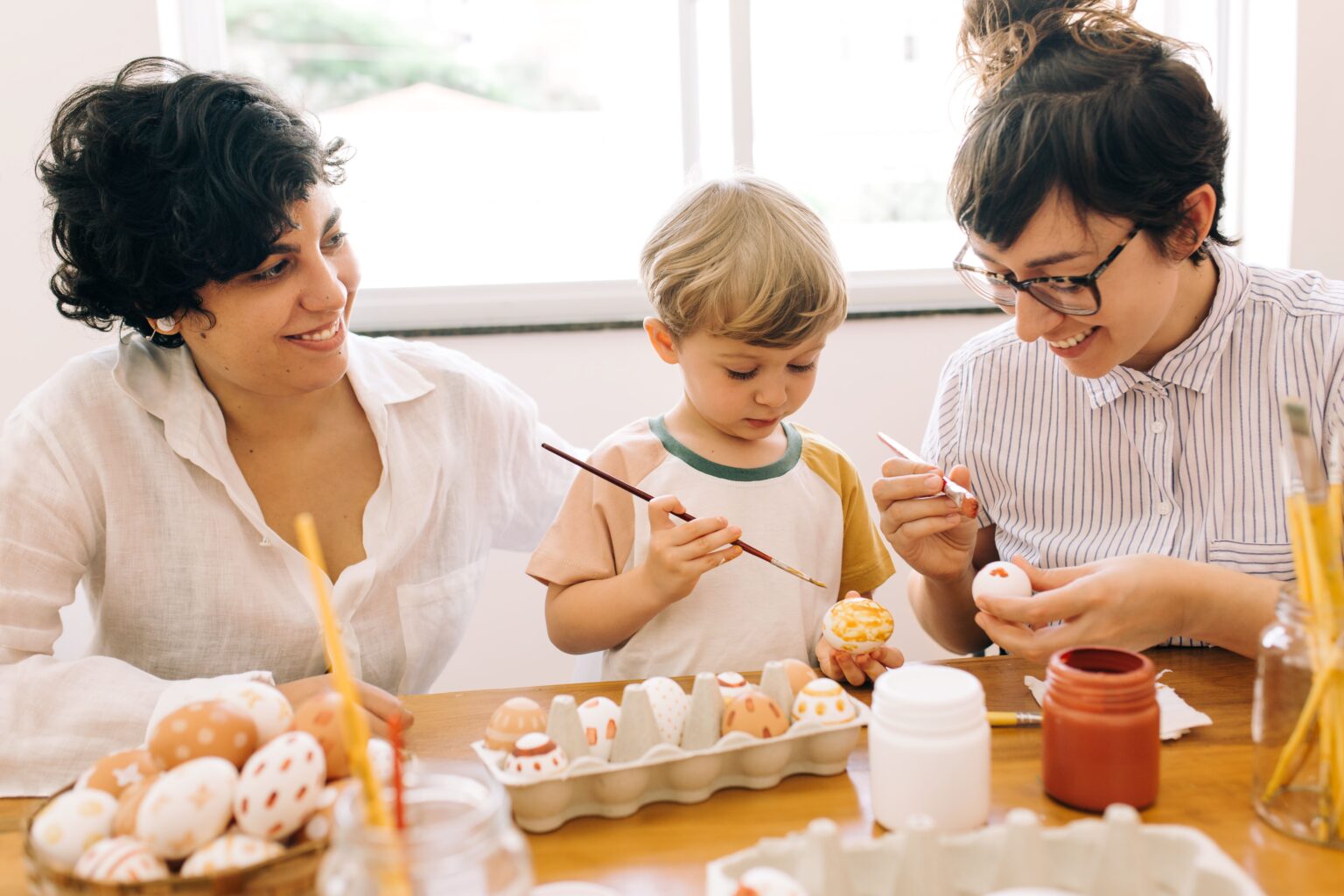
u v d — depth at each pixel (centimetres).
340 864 53
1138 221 91
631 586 108
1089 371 103
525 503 135
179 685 92
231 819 65
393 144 204
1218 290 111
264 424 115
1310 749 70
